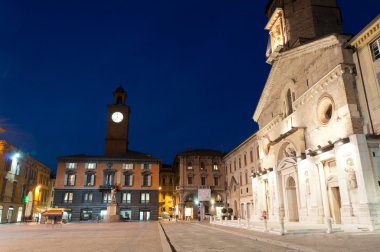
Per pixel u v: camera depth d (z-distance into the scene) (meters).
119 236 19.55
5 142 48.31
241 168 58.09
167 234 21.59
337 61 23.59
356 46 22.72
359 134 20.36
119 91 77.69
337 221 23.20
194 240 16.64
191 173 69.44
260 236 17.09
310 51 27.56
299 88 29.50
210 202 67.44
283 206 31.44
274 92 35.94
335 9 34.16
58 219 43.81
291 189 30.41
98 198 62.44
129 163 65.25
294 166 28.62
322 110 25.27
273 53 36.91
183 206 67.56
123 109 75.19
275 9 38.84
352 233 17.44
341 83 22.69
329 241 13.90
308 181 26.09
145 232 23.64
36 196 65.44
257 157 49.31
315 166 25.45
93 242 15.45
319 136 25.52
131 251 11.60
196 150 73.94
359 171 19.77
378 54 20.97
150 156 68.25
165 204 82.44
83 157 64.25
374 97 20.89
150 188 64.00
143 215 62.62
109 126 73.62
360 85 22.05
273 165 35.00
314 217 24.91
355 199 20.11
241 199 57.44
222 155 71.06
